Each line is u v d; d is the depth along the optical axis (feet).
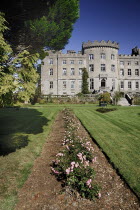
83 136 23.71
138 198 9.81
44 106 80.89
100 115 46.06
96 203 9.40
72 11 24.73
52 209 8.88
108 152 16.81
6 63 13.93
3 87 11.48
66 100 106.52
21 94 12.99
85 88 126.41
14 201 9.47
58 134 24.67
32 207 9.03
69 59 131.95
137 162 14.42
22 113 51.39
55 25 22.79
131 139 21.77
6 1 17.54
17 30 21.81
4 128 28.81
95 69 129.18
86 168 12.03
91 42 130.11
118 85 137.49
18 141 20.94
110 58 130.52
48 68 132.36
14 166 13.82
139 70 140.77
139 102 95.61
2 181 11.47
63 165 12.17
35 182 11.44
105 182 11.50
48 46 27.22
